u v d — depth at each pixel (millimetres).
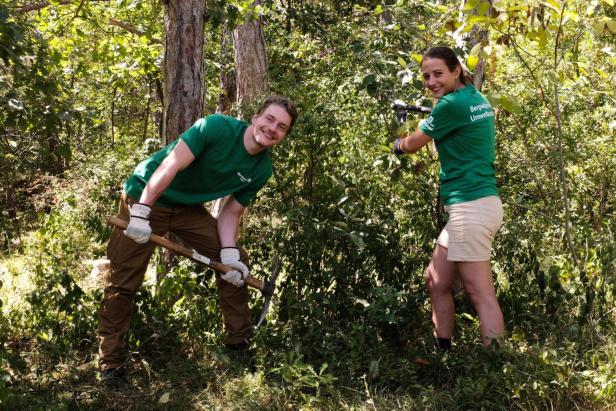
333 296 4266
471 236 3682
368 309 4043
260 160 3938
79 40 8852
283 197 4426
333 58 5992
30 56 4227
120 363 3965
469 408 3521
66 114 4008
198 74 4934
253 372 4059
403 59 4723
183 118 4918
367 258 4406
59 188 10852
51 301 4402
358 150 4750
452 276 3906
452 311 3982
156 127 16859
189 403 3691
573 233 5273
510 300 4469
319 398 3580
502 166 6605
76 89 15359
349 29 7082
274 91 5344
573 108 7395
